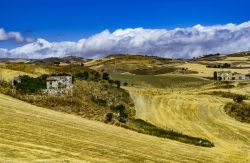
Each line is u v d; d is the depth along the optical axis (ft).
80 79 430.61
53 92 310.04
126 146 176.86
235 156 205.67
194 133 281.13
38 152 130.72
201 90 558.15
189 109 375.86
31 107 234.99
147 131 246.68
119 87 459.32
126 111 331.98
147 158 158.71
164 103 400.67
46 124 187.52
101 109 298.76
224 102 419.95
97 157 142.00
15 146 132.16
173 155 176.86
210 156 192.85
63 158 129.80
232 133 287.89
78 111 272.51
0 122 165.99
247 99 457.68
